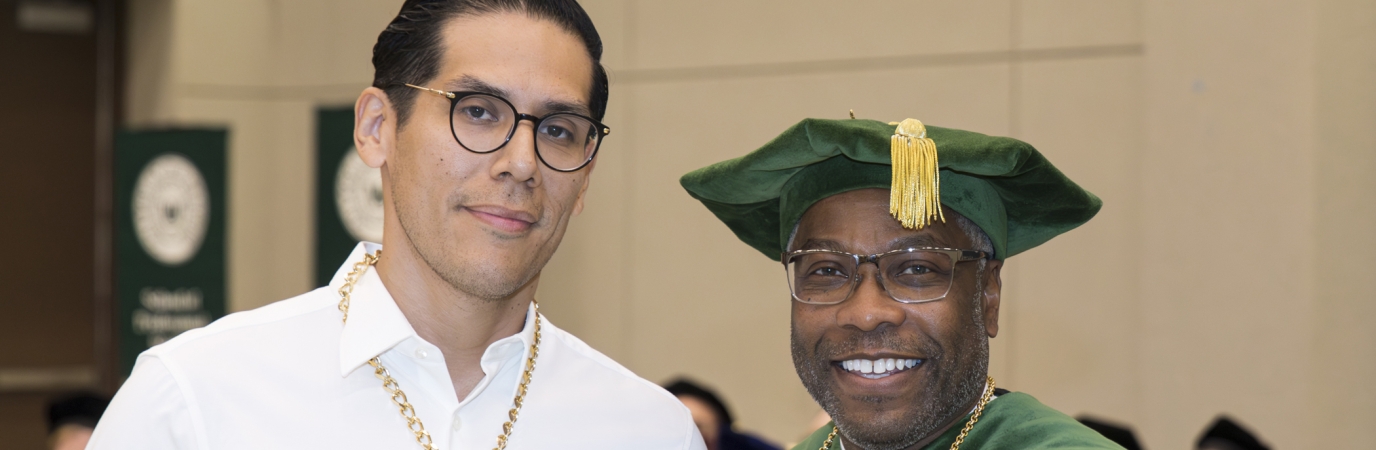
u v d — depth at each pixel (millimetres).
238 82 6133
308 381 1286
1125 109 4086
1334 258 3586
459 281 1266
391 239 1330
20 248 6648
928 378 1444
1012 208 1580
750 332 4816
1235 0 3727
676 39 4988
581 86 1312
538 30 1291
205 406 1227
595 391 1467
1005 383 4336
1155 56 3914
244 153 6102
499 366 1379
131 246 5543
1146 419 3934
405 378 1326
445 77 1264
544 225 1296
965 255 1475
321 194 4906
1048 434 1367
